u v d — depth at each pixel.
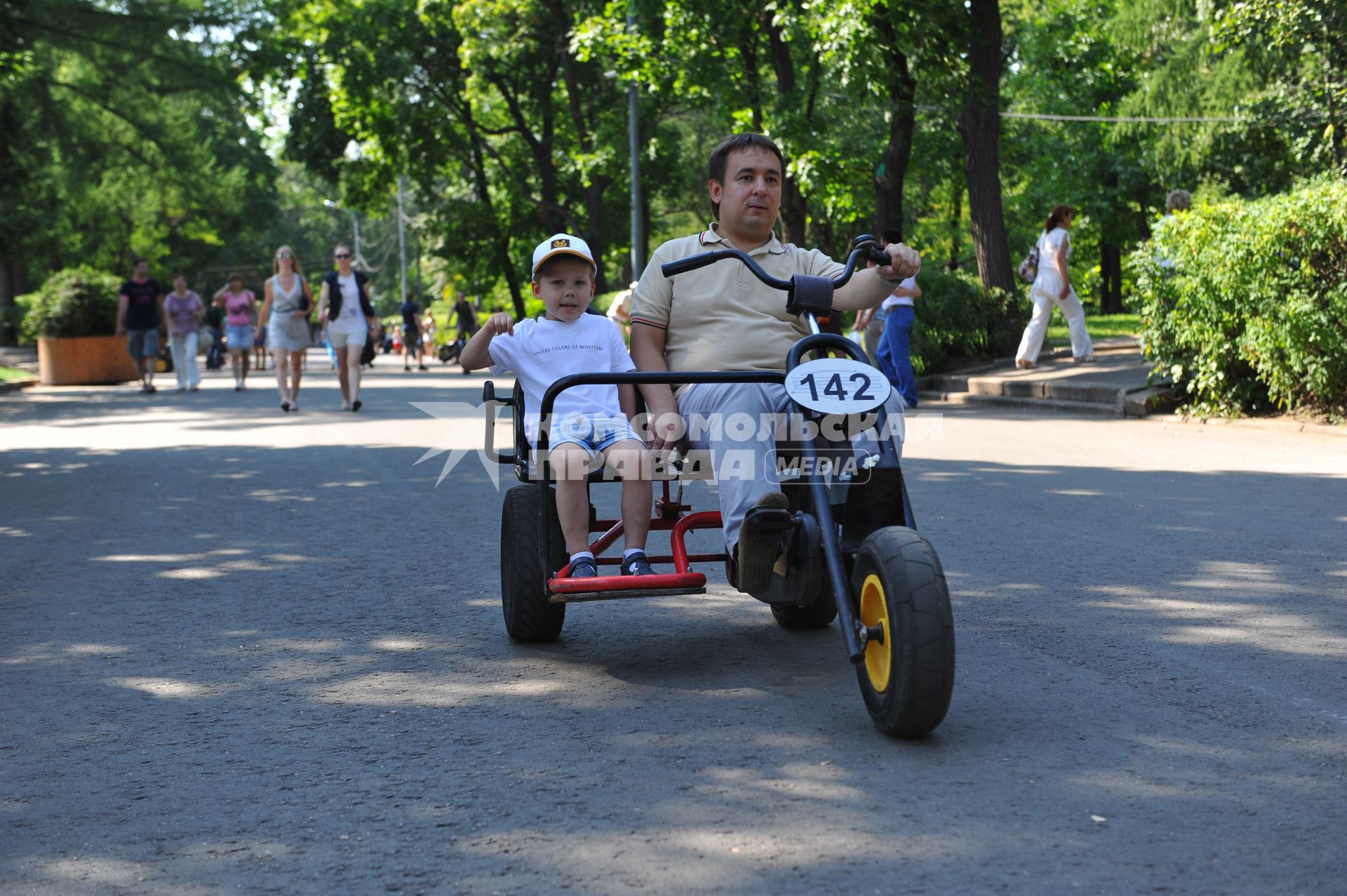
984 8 20.69
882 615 3.86
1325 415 11.32
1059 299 17.27
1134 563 6.41
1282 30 18.86
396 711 4.33
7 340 35.91
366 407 17.14
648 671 4.78
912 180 35.00
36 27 37.47
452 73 39.31
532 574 5.07
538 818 3.34
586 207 40.97
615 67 29.19
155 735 4.13
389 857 3.12
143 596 6.22
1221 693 4.34
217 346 34.56
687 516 4.83
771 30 23.77
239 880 3.02
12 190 39.97
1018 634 5.15
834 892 2.86
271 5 39.72
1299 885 2.88
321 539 7.62
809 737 3.95
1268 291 11.07
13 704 4.50
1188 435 11.47
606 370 5.11
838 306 4.81
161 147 44.22
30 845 3.26
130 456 11.92
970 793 3.45
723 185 5.00
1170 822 3.24
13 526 8.31
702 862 3.04
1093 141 45.44
